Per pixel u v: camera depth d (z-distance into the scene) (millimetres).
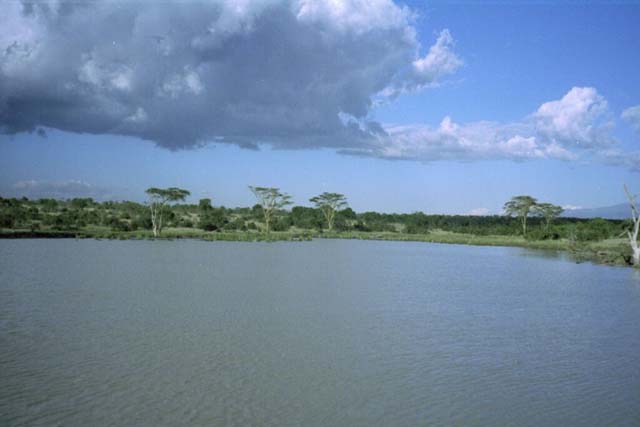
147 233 82062
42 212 105375
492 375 15188
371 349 17484
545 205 114500
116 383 13453
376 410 12258
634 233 53344
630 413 12547
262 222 124625
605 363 16688
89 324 19828
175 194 84375
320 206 125375
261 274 37062
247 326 20141
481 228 127312
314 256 55719
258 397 12781
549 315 24734
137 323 20172
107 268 37750
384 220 152375
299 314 22797
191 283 31203
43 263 39844
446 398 13227
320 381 14117
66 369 14477
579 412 12578
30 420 11148
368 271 41875
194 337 18219
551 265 52656
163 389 13102
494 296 30297
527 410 12609
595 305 27875
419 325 21547
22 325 19484
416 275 40281
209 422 11234
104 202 128375
